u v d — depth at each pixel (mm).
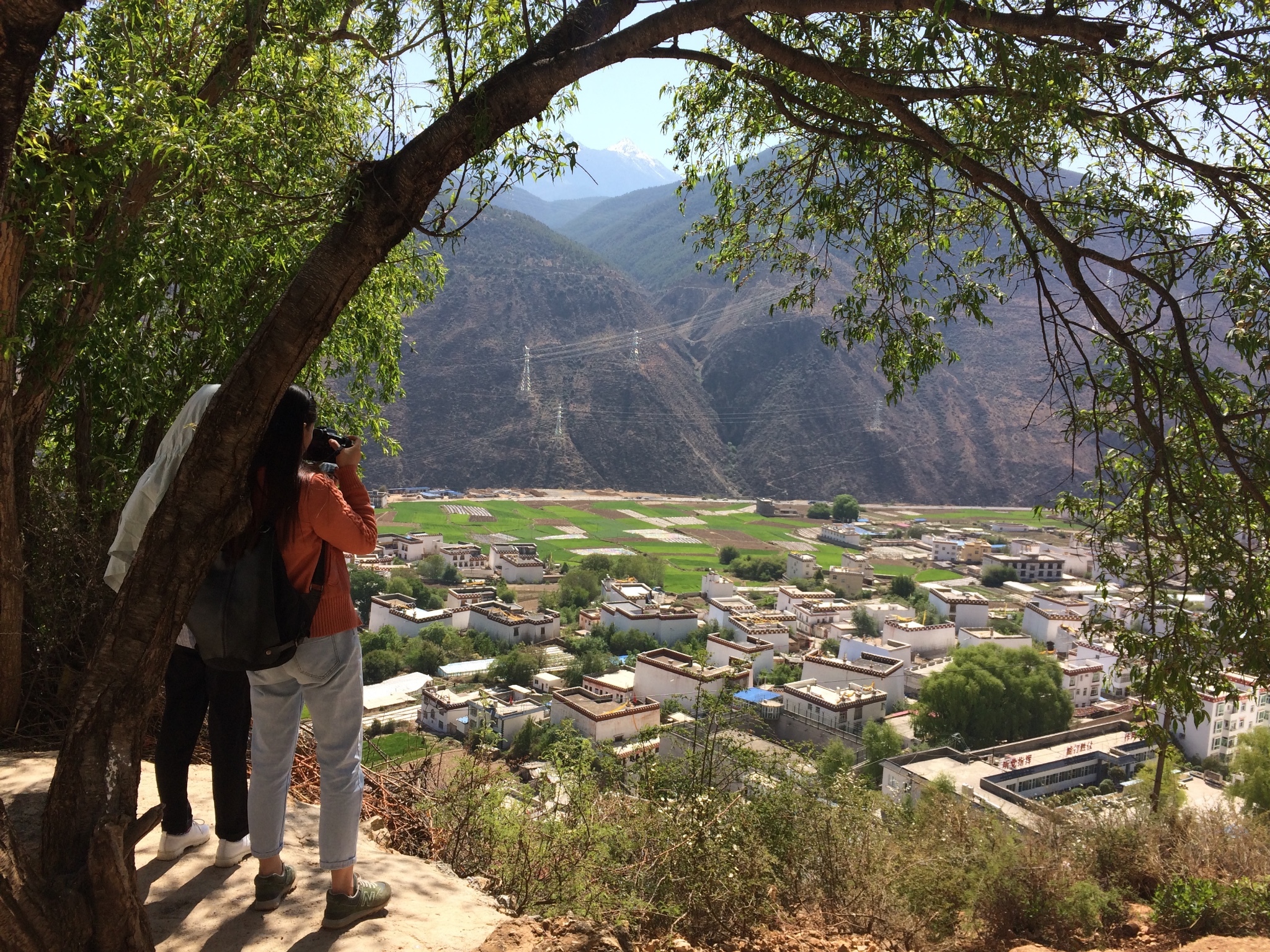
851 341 5734
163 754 3240
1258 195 3920
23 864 2055
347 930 2916
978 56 3838
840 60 4766
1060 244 3836
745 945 4082
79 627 5293
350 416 8375
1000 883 6094
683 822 4676
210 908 2982
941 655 56594
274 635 2727
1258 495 3506
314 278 2582
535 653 49969
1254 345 3879
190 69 5367
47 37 1957
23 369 4977
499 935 3041
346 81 5348
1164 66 3697
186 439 2984
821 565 95812
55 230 4164
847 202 5617
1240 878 6863
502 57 4184
